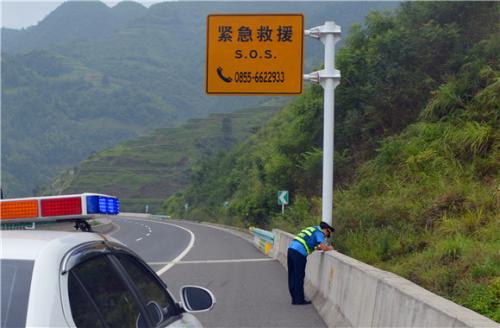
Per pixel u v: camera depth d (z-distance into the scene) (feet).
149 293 14.32
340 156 91.50
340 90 93.20
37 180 495.41
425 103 84.02
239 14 46.57
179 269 60.90
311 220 81.00
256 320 34.81
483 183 56.70
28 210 13.12
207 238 117.91
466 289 32.76
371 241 52.39
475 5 85.05
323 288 37.88
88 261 11.42
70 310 9.87
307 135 112.37
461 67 77.25
